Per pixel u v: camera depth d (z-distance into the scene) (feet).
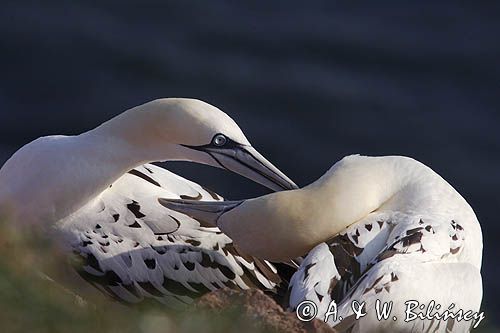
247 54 127.95
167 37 129.29
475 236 48.34
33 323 32.45
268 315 36.96
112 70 125.08
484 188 111.55
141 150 51.98
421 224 47.26
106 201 52.60
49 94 121.19
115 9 131.95
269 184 51.44
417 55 127.95
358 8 134.41
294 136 117.91
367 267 45.65
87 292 52.90
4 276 33.17
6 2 130.31
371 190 48.85
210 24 131.34
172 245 52.60
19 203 51.67
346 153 116.57
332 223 47.78
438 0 136.26
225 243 53.21
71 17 129.80
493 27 132.67
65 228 51.83
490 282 101.71
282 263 52.90
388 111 120.57
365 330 42.83
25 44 126.11
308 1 134.92
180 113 51.39
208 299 37.76
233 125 51.96
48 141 52.24
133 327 34.06
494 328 44.91
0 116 117.60
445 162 114.93
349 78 124.98
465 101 122.93
